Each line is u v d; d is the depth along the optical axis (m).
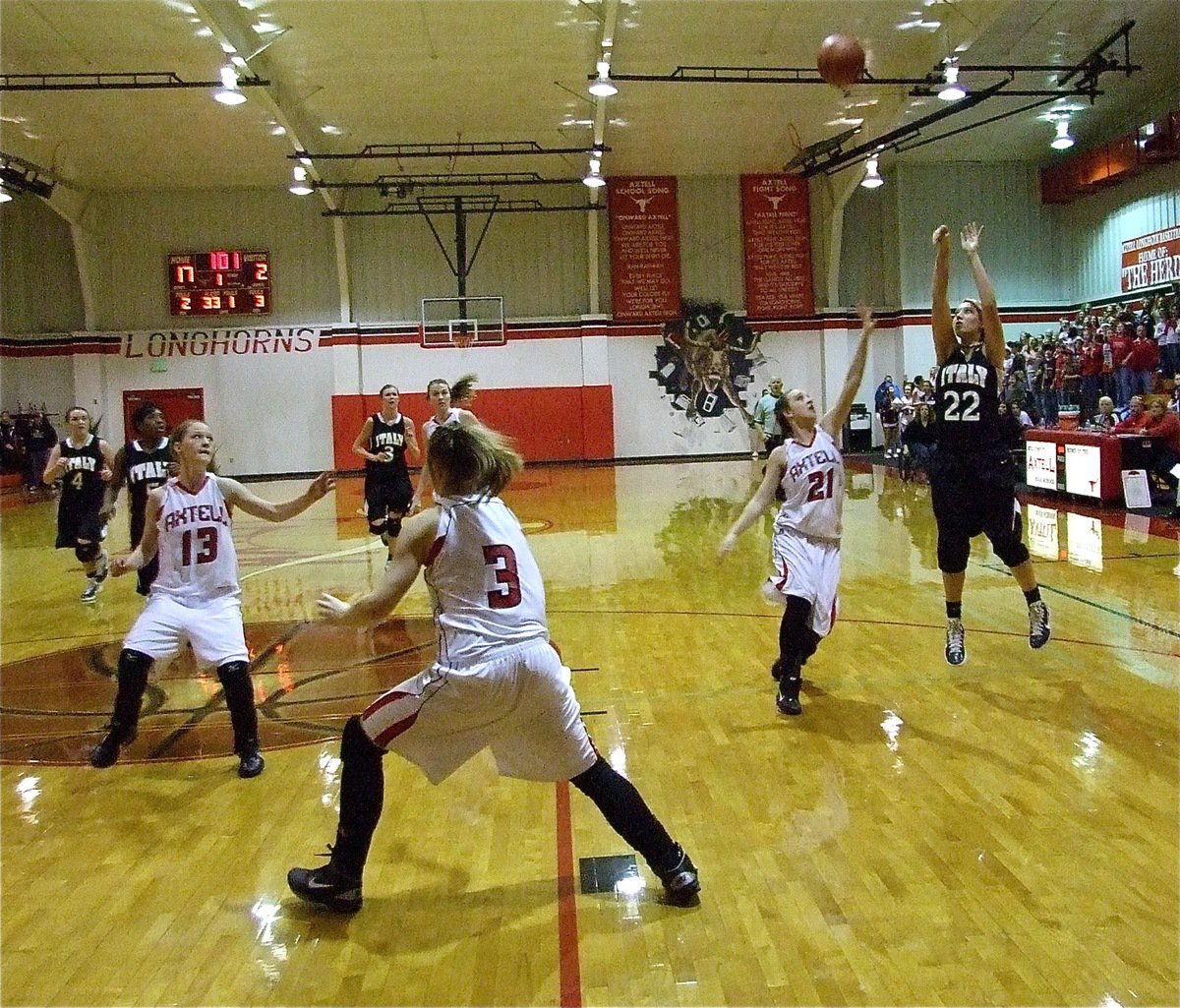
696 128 21.02
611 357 25.05
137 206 24.22
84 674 6.23
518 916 3.08
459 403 7.46
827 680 5.53
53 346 24.22
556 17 15.16
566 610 7.70
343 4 14.45
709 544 10.96
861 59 7.46
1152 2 15.39
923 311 24.52
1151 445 12.41
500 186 24.44
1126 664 5.57
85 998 2.69
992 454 5.12
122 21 14.80
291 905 3.21
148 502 4.48
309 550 11.77
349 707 5.31
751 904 3.09
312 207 24.42
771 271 24.98
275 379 24.61
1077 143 22.92
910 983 2.62
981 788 3.93
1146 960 2.69
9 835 3.83
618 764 4.35
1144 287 21.11
